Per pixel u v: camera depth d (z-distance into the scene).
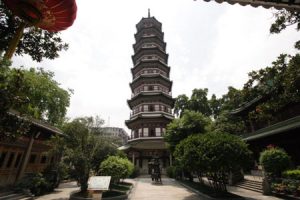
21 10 4.79
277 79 9.34
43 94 21.91
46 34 8.68
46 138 19.55
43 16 4.92
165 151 36.41
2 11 7.20
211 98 41.66
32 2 4.61
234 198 12.86
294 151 16.95
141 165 35.81
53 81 25.72
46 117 24.47
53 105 24.08
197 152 13.48
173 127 25.28
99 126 15.63
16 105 4.11
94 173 16.23
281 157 14.79
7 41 7.79
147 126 38.66
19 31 5.30
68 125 14.87
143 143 36.00
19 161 15.61
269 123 21.70
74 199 12.89
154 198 14.70
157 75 41.12
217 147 12.80
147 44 46.75
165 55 46.19
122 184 20.59
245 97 11.34
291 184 12.86
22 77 4.24
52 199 13.71
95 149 15.02
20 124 4.32
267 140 20.28
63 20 5.08
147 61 43.31
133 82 43.34
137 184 23.77
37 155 18.45
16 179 14.64
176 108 43.34
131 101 42.41
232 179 20.56
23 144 15.98
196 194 16.05
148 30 48.69
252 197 13.88
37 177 15.62
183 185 22.33
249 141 21.70
